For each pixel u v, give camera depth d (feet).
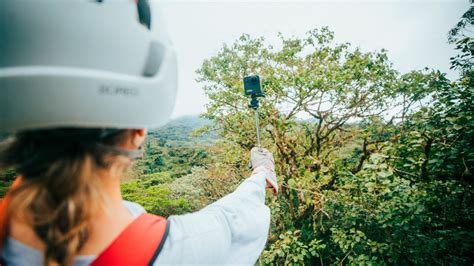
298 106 16.39
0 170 1.44
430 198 9.57
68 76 1.37
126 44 1.56
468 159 8.52
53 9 1.38
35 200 1.38
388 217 10.39
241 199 2.47
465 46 9.02
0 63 1.37
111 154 1.54
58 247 1.41
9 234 1.60
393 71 15.79
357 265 13.20
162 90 1.76
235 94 16.92
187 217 2.09
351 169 17.17
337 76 13.76
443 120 9.53
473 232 9.71
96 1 1.61
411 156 10.56
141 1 2.03
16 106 1.36
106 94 1.47
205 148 28.94
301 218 19.22
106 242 1.62
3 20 1.36
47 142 1.43
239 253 2.21
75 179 1.38
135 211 2.08
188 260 1.85
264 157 3.42
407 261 13.85
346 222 15.88
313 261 20.67
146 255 1.71
